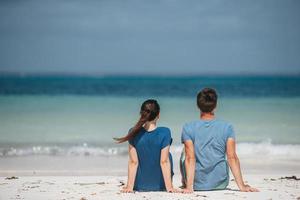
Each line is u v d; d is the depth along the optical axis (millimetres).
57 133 25656
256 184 13352
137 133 11469
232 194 11094
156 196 10836
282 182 13859
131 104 41094
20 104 41406
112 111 35344
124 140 11422
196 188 11578
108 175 16047
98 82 114500
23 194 11562
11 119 31078
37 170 17031
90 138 24172
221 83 100875
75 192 11766
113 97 50625
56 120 30531
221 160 11516
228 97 50031
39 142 23047
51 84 95438
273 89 67312
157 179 11562
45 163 18438
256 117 31359
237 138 23797
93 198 10898
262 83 96938
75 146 22125
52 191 11945
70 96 52375
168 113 33156
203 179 11523
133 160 11516
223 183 11594
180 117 30859
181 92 61938
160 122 28484
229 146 11422
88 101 44500
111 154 20469
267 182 13852
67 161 18922
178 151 20672
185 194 11031
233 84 91625
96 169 17297
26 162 18641
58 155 20188
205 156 11453
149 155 11461
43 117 31906
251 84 90875
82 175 16078
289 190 12109
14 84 94438
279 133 25219
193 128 11484
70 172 16656
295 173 16469
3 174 16219
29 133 25625
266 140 23234
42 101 44656
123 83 105625
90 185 12984
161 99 46719
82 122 29625
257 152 20844
